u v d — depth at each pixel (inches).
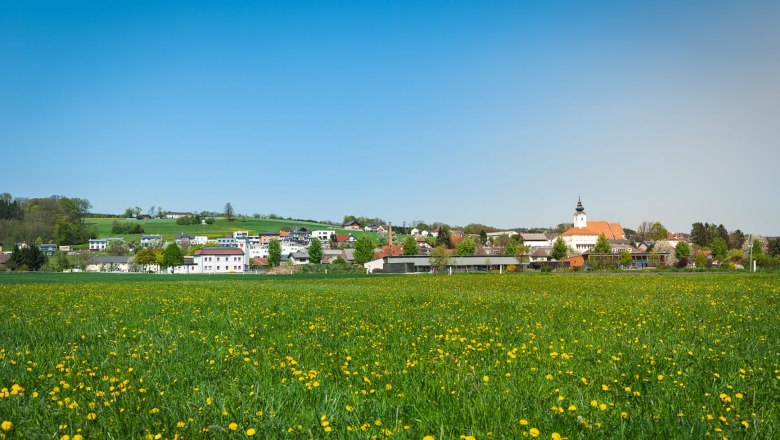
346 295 1298.0
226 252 7273.6
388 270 4859.7
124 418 284.5
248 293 1395.2
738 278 2027.6
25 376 386.0
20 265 5078.7
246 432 252.1
